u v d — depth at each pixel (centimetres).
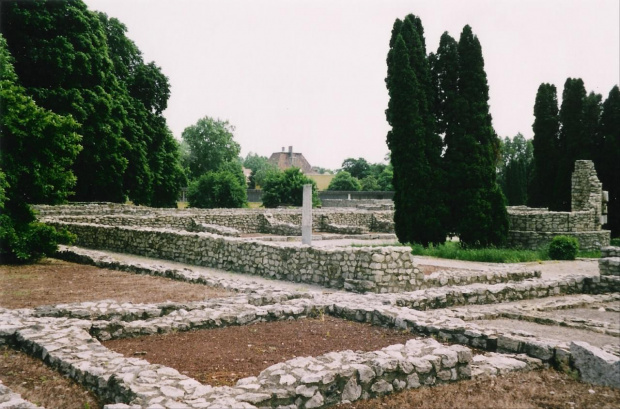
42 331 691
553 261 1947
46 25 2858
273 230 3136
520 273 1447
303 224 1894
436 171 2202
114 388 505
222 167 6269
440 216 2197
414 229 2200
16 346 684
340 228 3294
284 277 1430
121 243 2028
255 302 995
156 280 1277
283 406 481
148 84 3850
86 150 3017
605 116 3194
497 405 534
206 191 4500
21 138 1425
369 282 1189
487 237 2186
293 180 4962
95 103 3045
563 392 579
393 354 584
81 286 1174
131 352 678
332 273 1299
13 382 559
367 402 530
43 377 572
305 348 714
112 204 3028
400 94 2189
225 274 1516
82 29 3052
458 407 527
